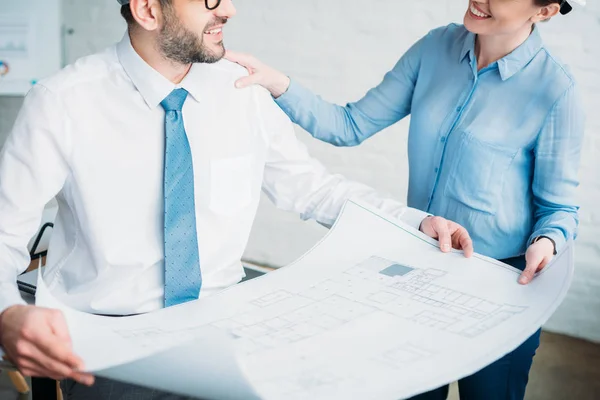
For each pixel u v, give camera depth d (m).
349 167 2.79
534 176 1.27
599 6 2.24
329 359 0.75
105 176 1.04
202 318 0.86
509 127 1.26
